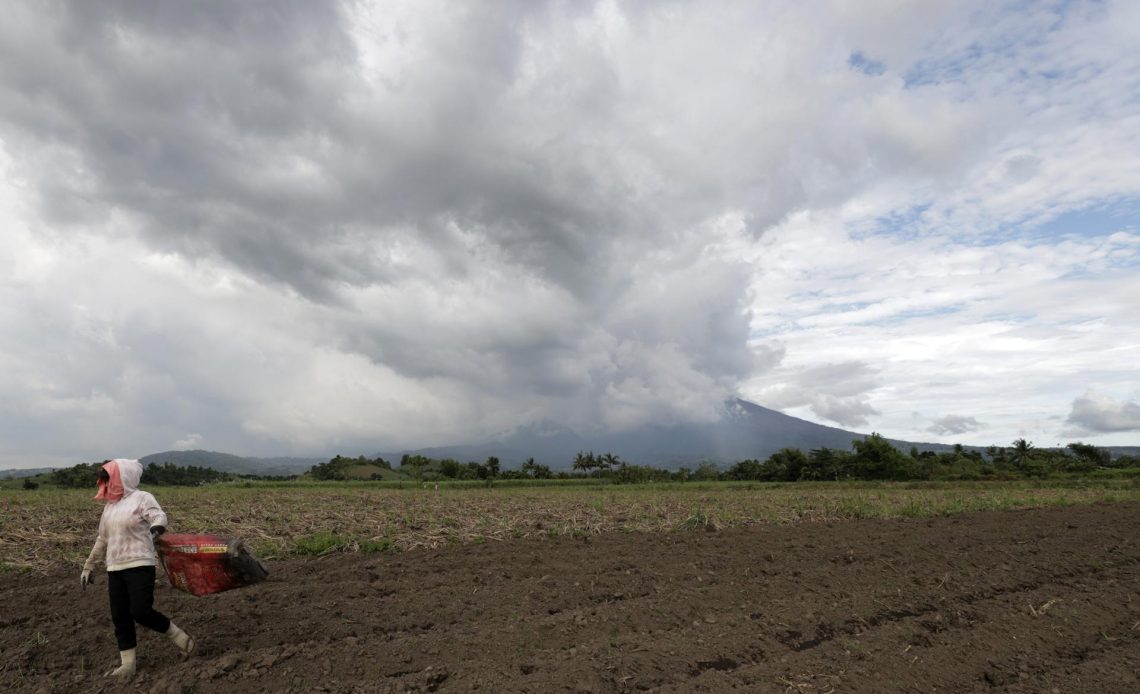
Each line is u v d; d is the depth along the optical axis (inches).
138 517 242.7
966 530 639.1
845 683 241.0
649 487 1956.2
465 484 2094.0
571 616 316.8
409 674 245.1
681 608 333.7
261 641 280.7
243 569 256.4
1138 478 2010.3
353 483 2032.5
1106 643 306.0
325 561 464.8
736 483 2135.8
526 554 498.9
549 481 2241.6
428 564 455.2
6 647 266.1
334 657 258.5
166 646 271.6
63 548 481.7
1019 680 259.3
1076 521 724.0
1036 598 368.2
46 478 1964.8
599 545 548.1
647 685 237.9
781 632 297.4
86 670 248.4
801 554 498.0
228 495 1112.8
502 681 232.8
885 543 546.9
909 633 299.4
